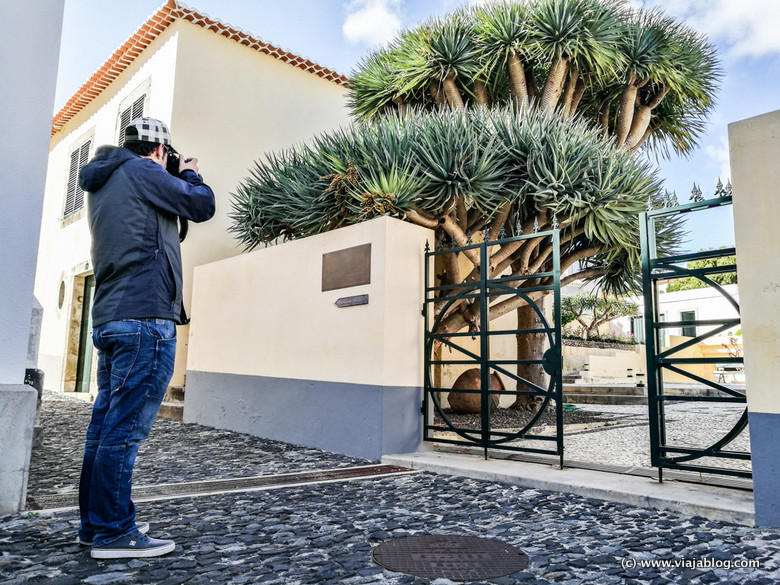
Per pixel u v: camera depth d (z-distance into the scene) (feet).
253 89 33.76
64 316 39.47
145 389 7.66
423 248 17.97
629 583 7.13
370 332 16.83
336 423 17.69
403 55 26.99
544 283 25.48
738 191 10.50
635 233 22.08
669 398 12.19
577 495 12.05
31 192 10.64
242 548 8.22
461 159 18.58
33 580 6.72
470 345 29.53
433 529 9.44
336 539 8.77
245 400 22.09
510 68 25.91
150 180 7.82
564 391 44.11
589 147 20.63
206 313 25.44
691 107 30.42
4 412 9.78
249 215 24.11
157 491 11.92
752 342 10.10
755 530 9.50
